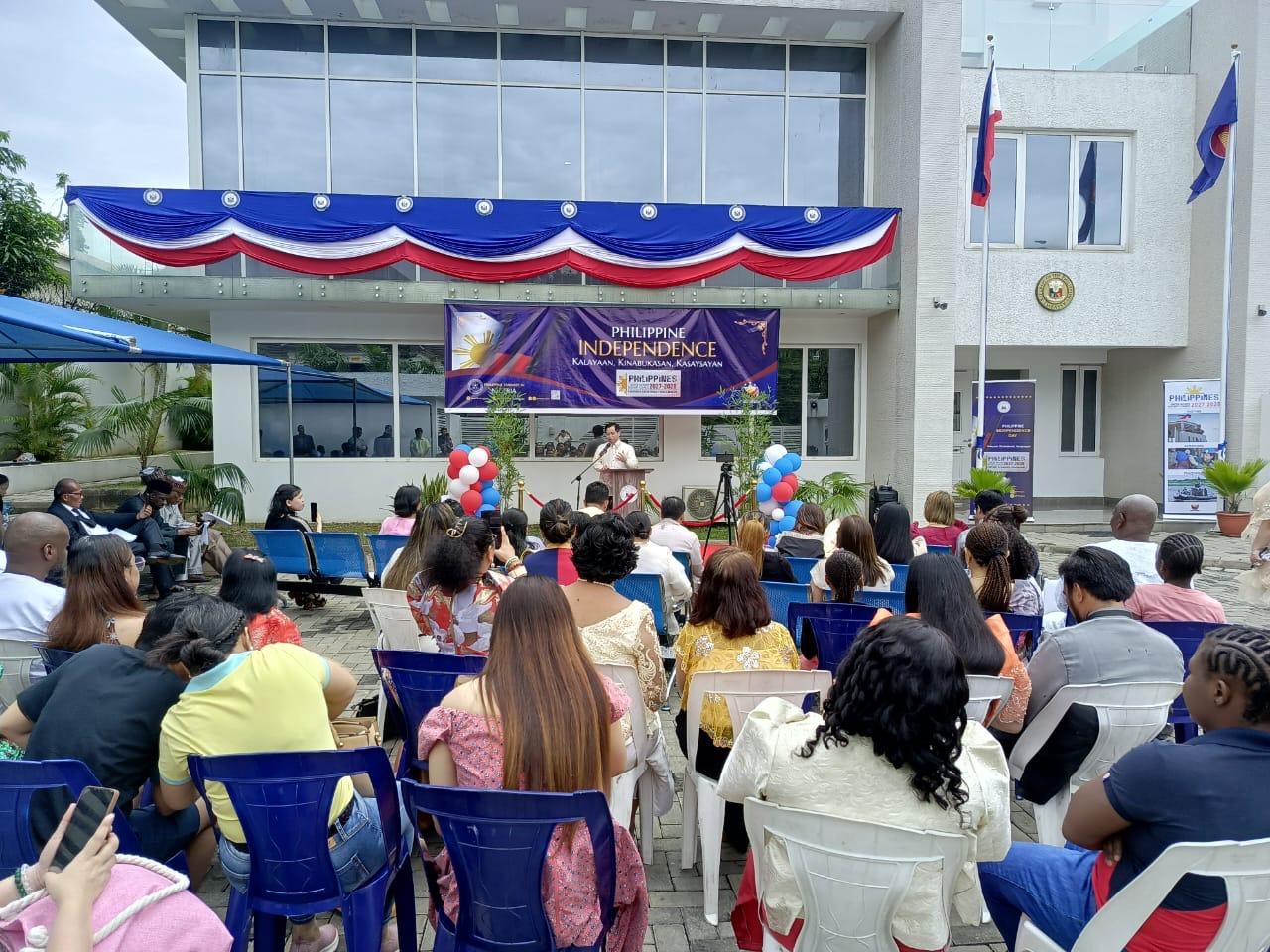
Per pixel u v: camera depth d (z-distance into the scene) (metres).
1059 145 12.60
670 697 5.23
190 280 10.45
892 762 1.72
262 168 11.54
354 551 6.73
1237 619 7.22
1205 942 1.65
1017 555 4.14
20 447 15.16
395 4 11.05
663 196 12.26
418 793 1.80
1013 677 2.83
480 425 12.19
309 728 2.19
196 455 16.38
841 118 12.53
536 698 1.92
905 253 11.62
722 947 2.67
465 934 1.90
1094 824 1.77
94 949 1.24
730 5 11.18
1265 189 11.57
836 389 12.96
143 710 2.30
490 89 11.86
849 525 4.56
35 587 3.40
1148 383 13.38
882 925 1.73
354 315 11.78
